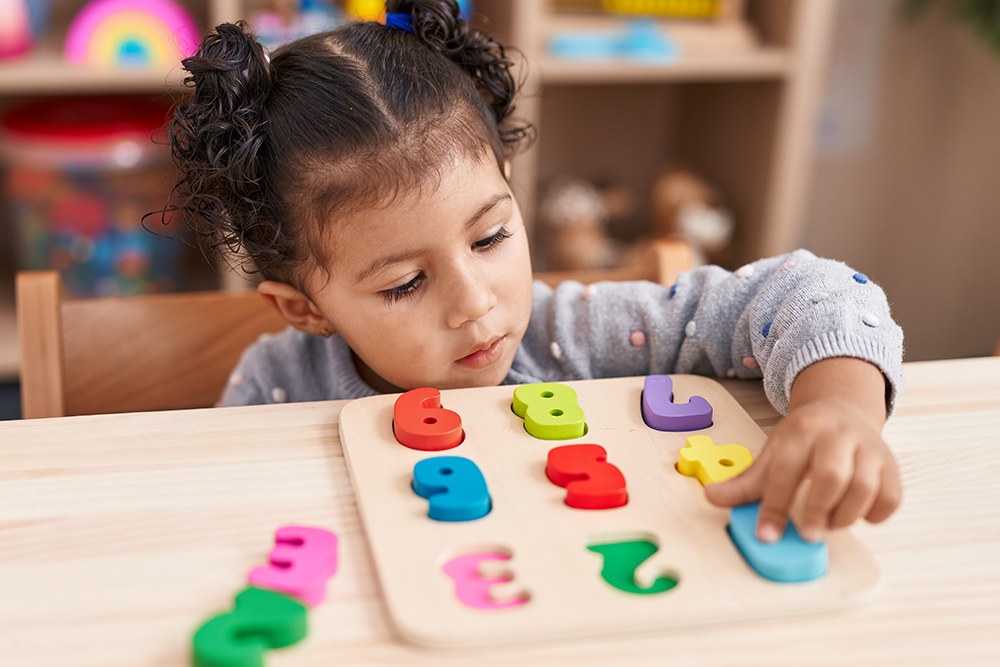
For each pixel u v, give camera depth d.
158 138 1.58
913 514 0.57
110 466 0.62
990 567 0.53
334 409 0.69
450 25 0.89
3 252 2.15
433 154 0.76
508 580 0.52
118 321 1.00
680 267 1.05
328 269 0.80
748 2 2.04
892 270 2.51
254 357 1.00
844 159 2.42
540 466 0.61
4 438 0.64
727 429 0.65
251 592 0.49
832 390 0.63
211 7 1.75
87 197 1.83
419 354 0.80
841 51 2.32
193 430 0.66
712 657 0.47
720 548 0.53
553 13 1.93
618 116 2.35
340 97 0.79
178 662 0.47
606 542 0.55
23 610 0.50
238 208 0.83
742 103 2.10
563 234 2.12
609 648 0.47
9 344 1.88
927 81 2.34
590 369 0.92
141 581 0.52
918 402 0.70
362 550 0.54
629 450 0.63
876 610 0.50
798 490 0.56
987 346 2.32
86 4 2.00
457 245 0.77
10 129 1.78
